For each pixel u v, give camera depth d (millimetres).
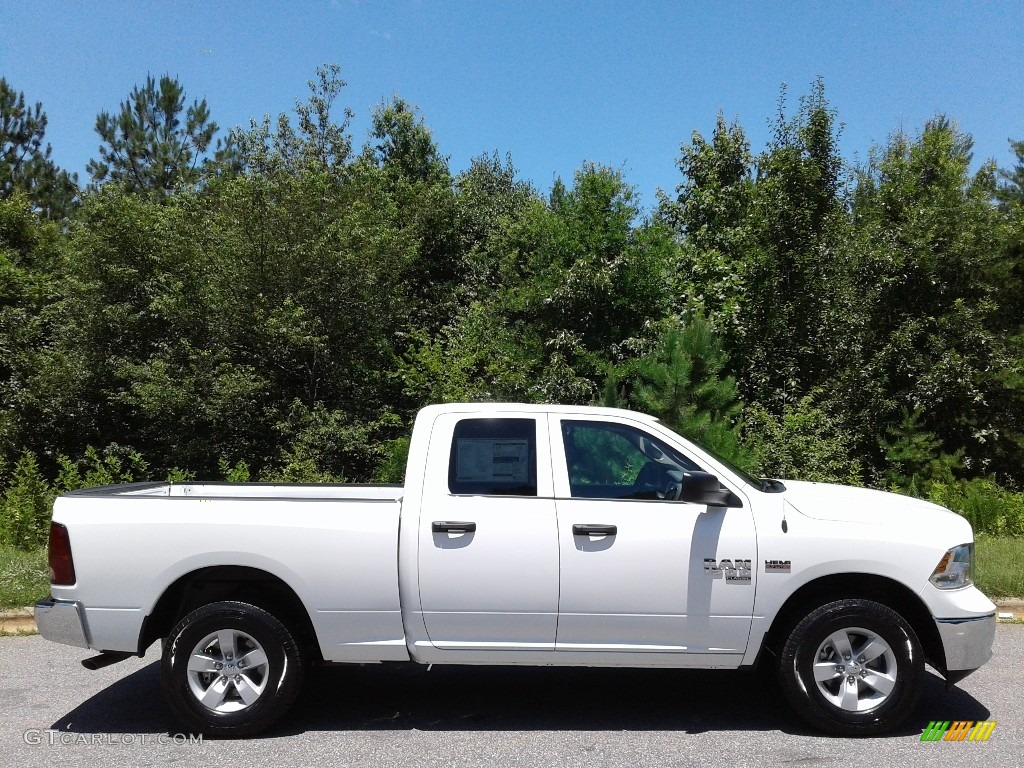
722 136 15469
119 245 13492
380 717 5180
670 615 4773
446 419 5145
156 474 13734
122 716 5215
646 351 12992
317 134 20656
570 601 4777
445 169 19641
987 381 13805
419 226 16812
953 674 4801
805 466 12047
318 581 4809
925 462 13367
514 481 4992
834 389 13953
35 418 13938
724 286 13945
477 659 4855
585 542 4801
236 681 4863
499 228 17172
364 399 14258
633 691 5672
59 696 5602
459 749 4633
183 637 4824
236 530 4840
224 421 13445
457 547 4805
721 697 5535
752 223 14211
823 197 13984
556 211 14859
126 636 4828
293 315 12961
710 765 4379
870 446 13938
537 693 5641
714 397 11398
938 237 14008
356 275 13828
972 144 17781
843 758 4469
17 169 24938
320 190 13859
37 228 18406
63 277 14766
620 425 5168
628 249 13656
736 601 4773
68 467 11711
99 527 4867
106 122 24719
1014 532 11180
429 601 4797
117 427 14211
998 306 14641
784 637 4855
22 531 10281
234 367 13539
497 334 14102
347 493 6344
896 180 15133
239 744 4734
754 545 4789
